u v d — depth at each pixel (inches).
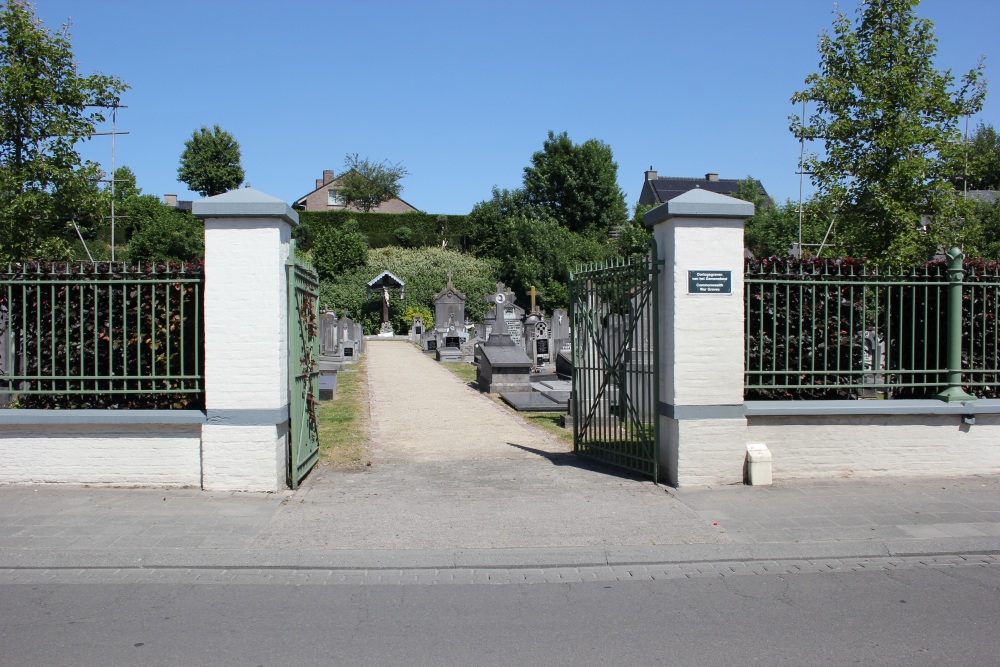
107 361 304.7
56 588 204.4
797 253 611.5
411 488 303.6
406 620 184.7
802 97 562.6
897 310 330.6
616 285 342.6
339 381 746.2
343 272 1932.8
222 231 288.4
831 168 561.3
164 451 294.0
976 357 335.3
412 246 2295.8
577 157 2244.1
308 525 252.7
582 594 202.8
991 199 1154.0
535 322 1026.1
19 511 262.7
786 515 267.0
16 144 514.6
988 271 330.0
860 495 291.7
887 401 319.9
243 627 179.8
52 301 296.5
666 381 306.7
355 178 2785.4
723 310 299.6
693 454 301.0
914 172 522.9
